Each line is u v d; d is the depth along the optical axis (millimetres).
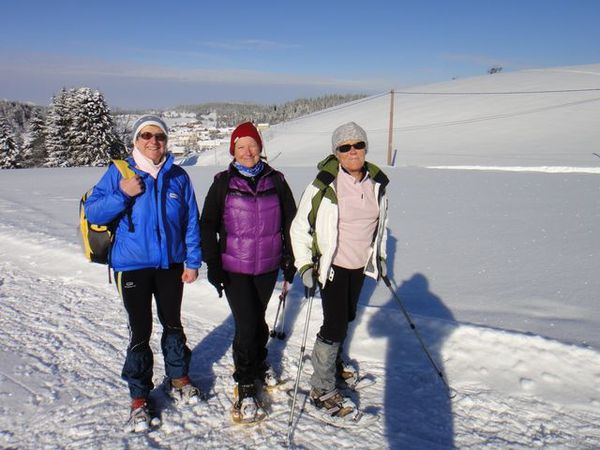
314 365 2719
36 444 2453
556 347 2998
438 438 2484
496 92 52750
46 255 5996
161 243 2564
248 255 2684
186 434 2541
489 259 5402
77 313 4223
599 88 46594
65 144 40969
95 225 2562
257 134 2670
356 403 2812
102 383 3033
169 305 2723
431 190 12016
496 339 3158
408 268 5156
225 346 3568
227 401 2846
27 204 10656
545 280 4559
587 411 2633
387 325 3553
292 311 3992
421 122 46125
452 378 3006
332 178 2555
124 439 2492
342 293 2646
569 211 8352
